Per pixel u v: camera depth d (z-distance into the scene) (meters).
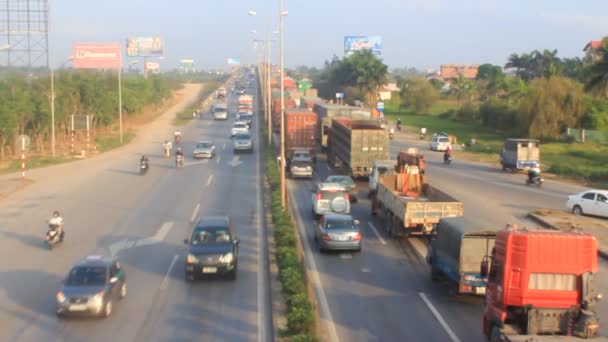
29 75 84.00
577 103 75.69
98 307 18.19
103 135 76.38
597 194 33.81
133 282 22.06
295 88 126.06
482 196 40.38
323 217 26.98
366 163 45.41
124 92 92.12
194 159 58.28
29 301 20.06
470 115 108.12
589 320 14.08
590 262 14.46
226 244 22.50
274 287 20.94
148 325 17.92
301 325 16.66
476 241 19.72
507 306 14.73
